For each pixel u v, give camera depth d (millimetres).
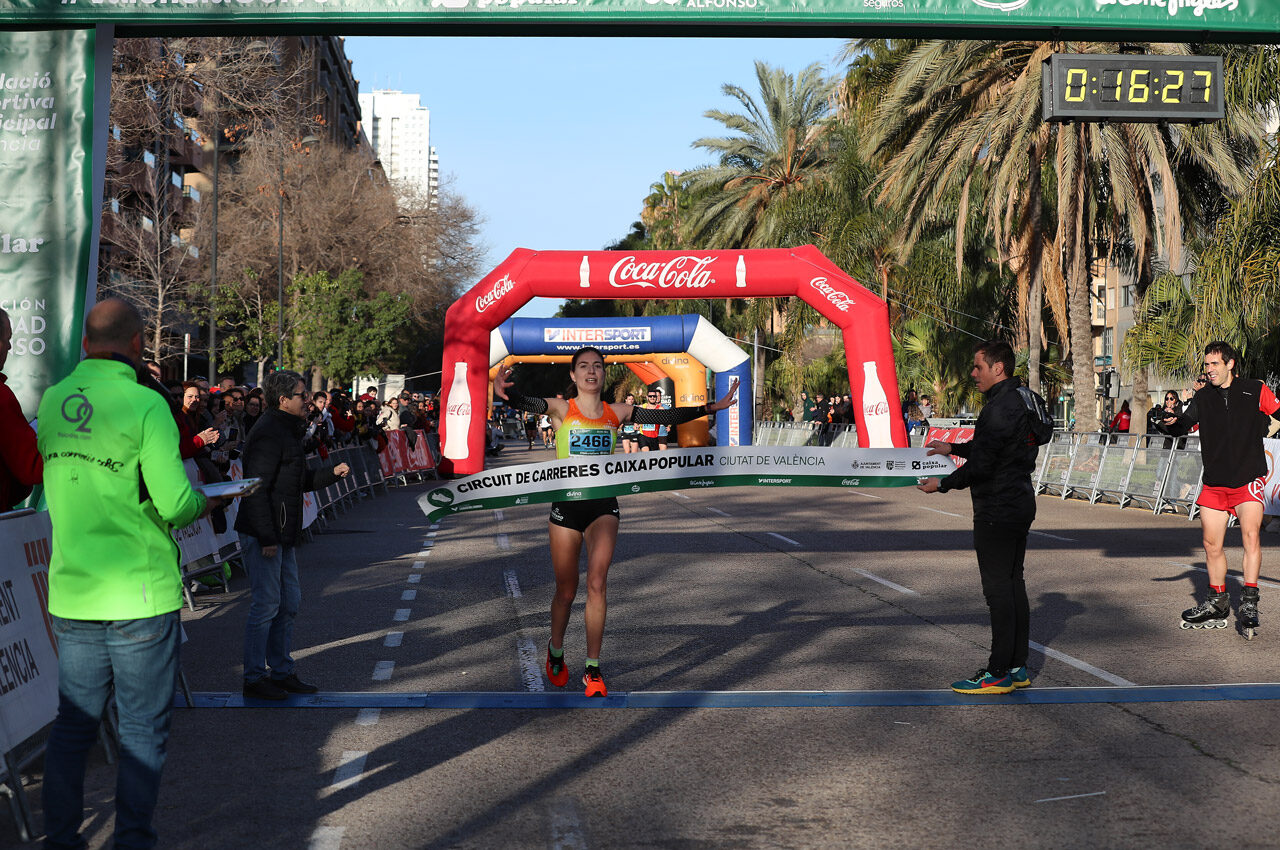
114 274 41375
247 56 38719
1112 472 21578
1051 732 5973
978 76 24797
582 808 4848
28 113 8484
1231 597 10188
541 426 59844
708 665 7625
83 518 4051
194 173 59062
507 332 30469
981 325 35750
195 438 6777
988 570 6789
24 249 8367
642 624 9125
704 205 44125
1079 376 26078
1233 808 4781
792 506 21266
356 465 23375
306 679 7281
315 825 4652
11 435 4949
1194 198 26281
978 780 5191
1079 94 10211
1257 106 20969
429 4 8953
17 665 5230
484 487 6871
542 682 7180
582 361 7020
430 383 86438
